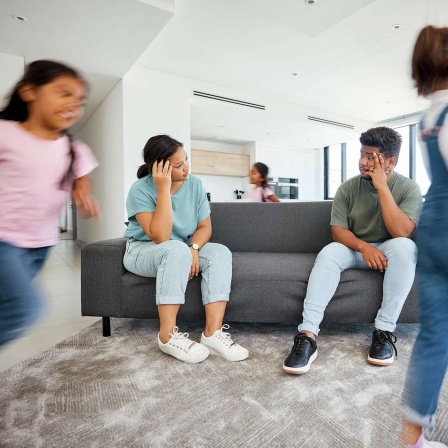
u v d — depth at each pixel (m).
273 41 3.68
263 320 1.49
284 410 0.96
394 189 1.52
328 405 0.98
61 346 1.44
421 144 0.73
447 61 0.67
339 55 4.00
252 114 5.51
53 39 3.28
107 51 3.52
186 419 0.92
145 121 4.30
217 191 7.72
